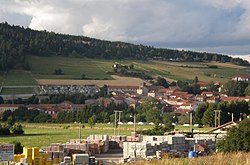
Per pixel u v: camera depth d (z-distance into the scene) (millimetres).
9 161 46906
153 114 176250
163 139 80062
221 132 102125
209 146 78125
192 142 78250
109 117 183250
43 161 57781
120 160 62938
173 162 37688
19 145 73750
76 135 123938
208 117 156500
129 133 127062
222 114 158000
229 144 58938
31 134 131375
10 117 159875
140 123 174500
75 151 74438
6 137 119312
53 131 144000
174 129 132375
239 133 58312
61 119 187375
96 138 95938
